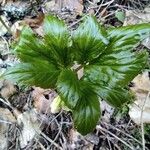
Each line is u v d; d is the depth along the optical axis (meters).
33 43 0.24
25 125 0.30
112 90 0.24
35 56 0.24
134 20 0.35
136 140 0.27
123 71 0.24
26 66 0.23
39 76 0.23
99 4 0.37
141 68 0.24
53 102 0.29
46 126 0.29
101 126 0.29
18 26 0.36
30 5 0.38
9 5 0.38
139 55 0.24
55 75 0.24
